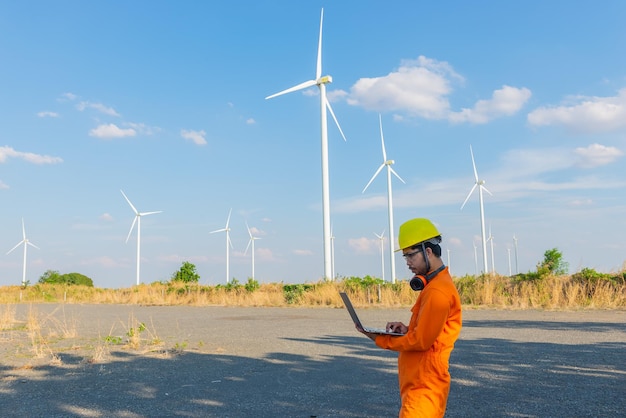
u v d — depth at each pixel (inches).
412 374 123.7
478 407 226.8
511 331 491.8
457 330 123.8
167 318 759.1
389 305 910.4
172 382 296.5
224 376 309.6
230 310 936.3
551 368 309.1
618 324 541.6
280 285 1331.2
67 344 469.7
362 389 267.3
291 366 335.9
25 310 1012.5
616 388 257.1
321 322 638.5
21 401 258.8
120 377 314.7
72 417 228.8
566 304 793.6
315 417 218.4
